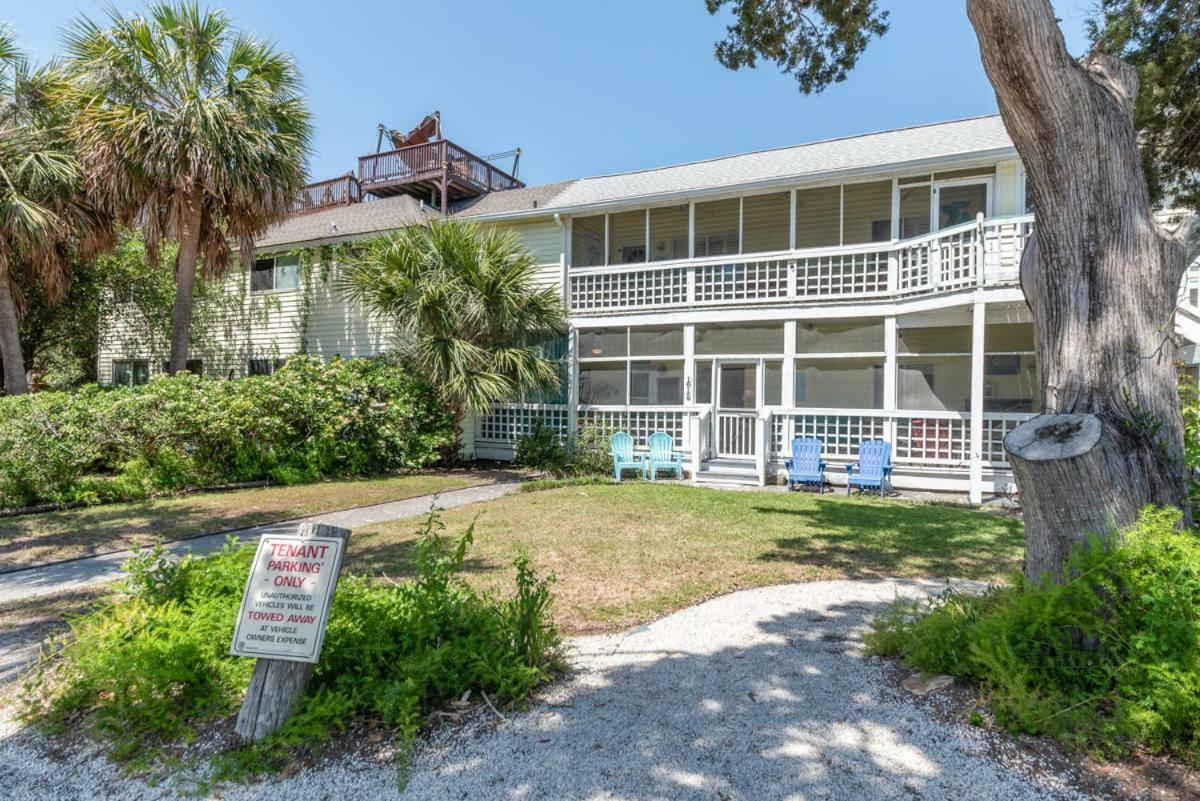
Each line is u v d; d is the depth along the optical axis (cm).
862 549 665
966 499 1051
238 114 1196
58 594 519
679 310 1369
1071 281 358
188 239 1275
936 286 1078
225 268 1409
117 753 270
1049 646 304
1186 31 827
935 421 1146
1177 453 338
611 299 1451
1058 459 317
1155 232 354
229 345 1841
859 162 1291
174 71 1198
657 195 1357
